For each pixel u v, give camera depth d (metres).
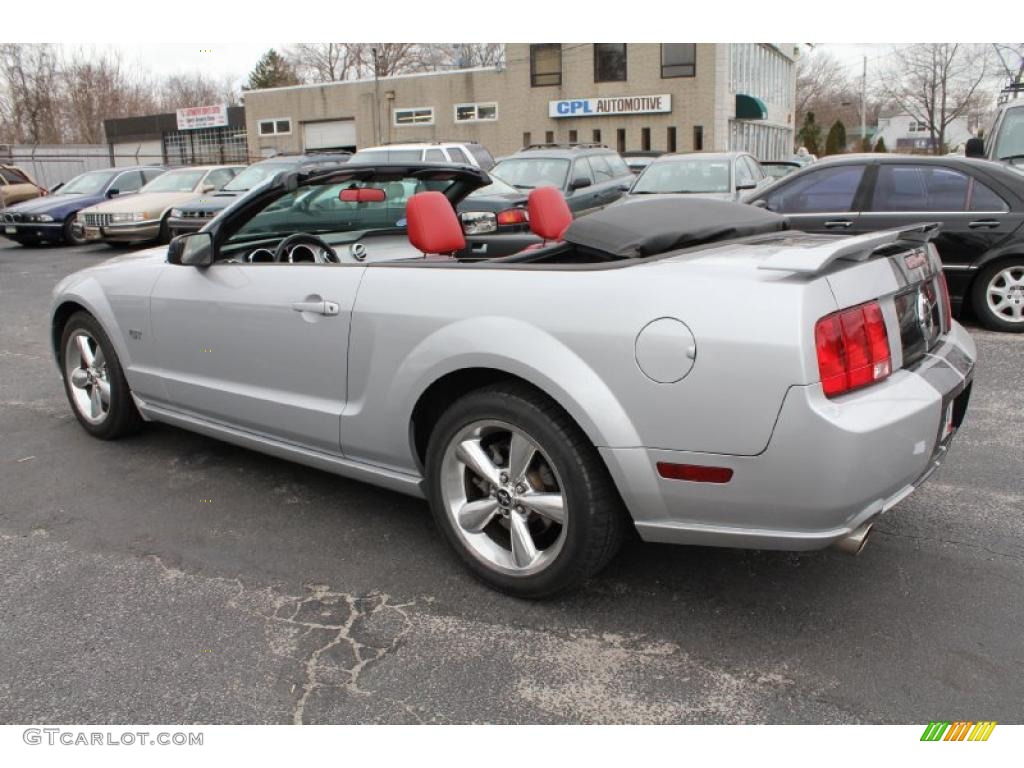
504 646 2.75
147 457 4.52
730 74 30.81
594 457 2.71
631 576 3.18
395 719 2.40
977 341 6.76
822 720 2.37
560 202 4.07
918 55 46.44
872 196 7.29
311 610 2.98
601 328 2.60
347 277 3.29
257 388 3.69
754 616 2.89
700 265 2.59
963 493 3.86
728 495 2.49
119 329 4.34
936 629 2.78
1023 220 6.82
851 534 2.52
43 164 30.20
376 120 36.72
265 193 3.72
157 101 57.53
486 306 2.87
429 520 3.71
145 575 3.24
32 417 5.29
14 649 2.75
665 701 2.46
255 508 3.85
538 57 32.62
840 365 2.40
